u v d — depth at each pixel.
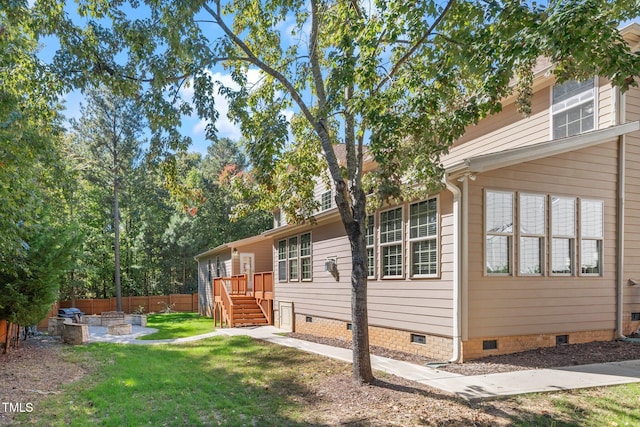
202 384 6.87
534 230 8.42
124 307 27.31
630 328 9.32
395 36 5.97
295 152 8.95
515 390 5.71
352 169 6.89
